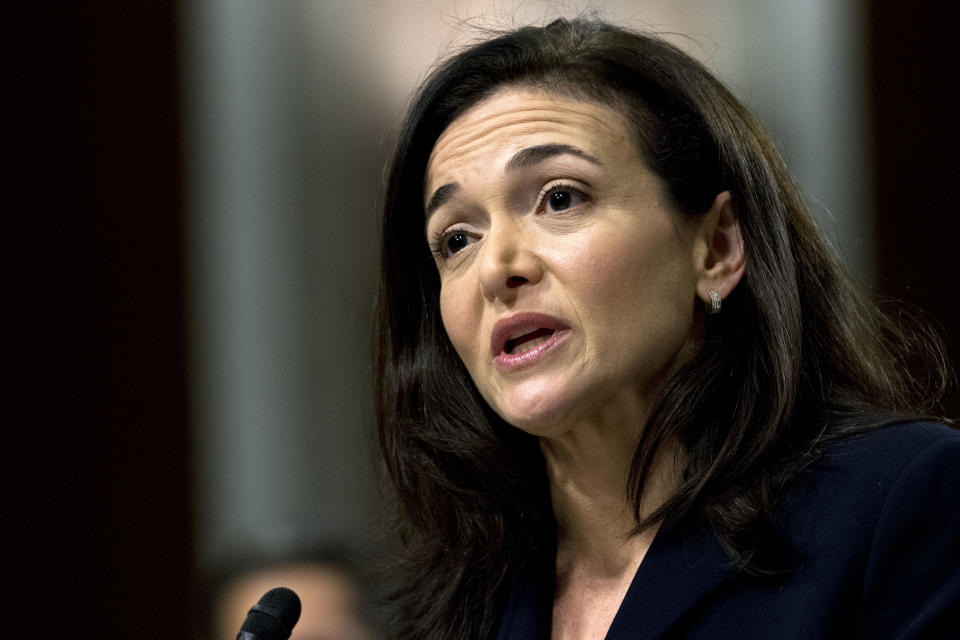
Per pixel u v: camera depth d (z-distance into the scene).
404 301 6.23
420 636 5.90
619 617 4.95
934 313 10.67
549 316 5.16
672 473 5.32
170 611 12.47
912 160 10.95
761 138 5.78
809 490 4.93
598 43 5.69
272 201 12.59
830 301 5.66
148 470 12.62
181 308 12.72
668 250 5.32
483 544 5.85
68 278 12.82
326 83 12.49
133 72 12.84
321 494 12.30
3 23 12.85
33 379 12.70
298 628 7.99
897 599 4.53
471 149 5.44
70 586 12.52
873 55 11.08
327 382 12.43
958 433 4.85
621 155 5.34
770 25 11.27
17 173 12.86
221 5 12.74
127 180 12.96
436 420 6.07
